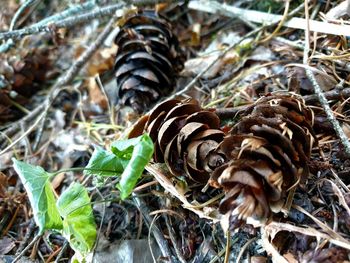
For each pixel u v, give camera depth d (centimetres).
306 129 11
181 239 13
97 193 15
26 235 14
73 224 13
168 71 17
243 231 12
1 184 16
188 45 20
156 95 17
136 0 18
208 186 12
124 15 18
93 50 19
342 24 15
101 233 14
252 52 18
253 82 16
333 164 12
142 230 14
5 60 20
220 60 18
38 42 22
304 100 13
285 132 11
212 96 16
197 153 12
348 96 14
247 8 19
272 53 17
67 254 14
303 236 11
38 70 20
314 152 13
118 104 19
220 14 19
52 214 12
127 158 12
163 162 13
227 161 11
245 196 10
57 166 17
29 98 20
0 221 15
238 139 11
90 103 19
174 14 21
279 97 12
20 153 18
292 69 15
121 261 13
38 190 12
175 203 13
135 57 16
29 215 15
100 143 17
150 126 12
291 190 11
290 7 18
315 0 17
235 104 15
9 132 18
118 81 17
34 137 18
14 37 18
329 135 13
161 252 13
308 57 15
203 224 13
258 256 11
